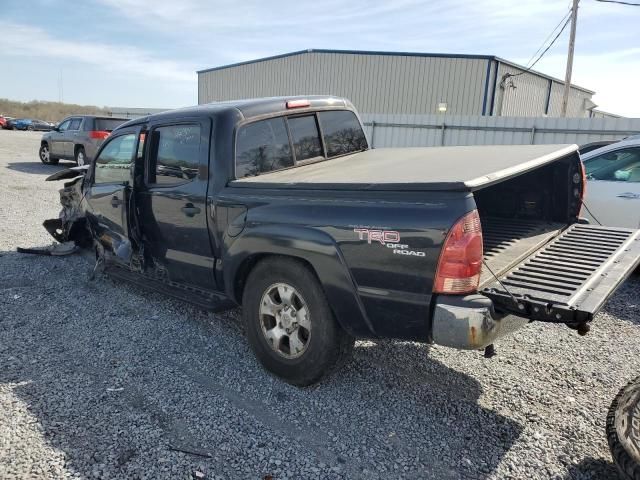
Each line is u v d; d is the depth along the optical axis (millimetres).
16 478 2621
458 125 16906
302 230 3285
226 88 35656
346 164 4336
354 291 3100
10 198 11242
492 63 25797
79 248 7090
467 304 2713
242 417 3227
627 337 4445
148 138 4594
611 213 6117
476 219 2736
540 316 2725
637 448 2514
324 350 3363
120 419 3166
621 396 2854
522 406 3371
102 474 2668
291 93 31328
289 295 3506
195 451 2881
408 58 27266
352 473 2736
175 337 4410
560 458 2857
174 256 4500
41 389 3500
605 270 3295
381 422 3197
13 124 48875
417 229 2814
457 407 3361
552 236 4023
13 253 6977
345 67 28859
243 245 3652
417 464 2812
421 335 2957
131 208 4734
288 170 4297
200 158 4074
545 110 33125
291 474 2717
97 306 5109
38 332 4465
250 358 4047
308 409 3334
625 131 13797
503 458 2859
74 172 6676
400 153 4895
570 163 4293
